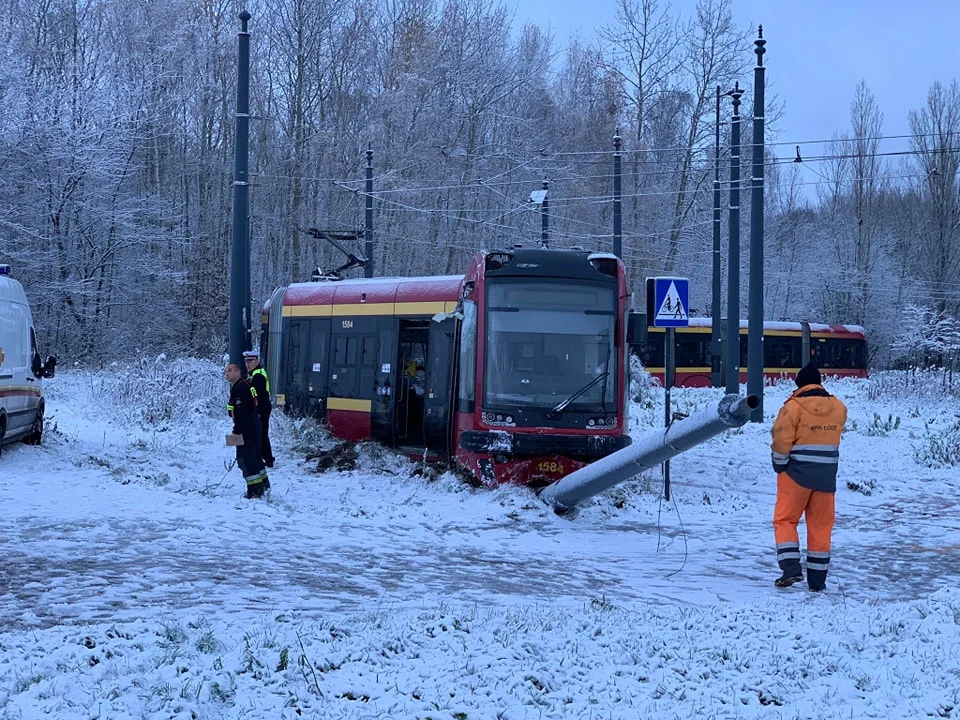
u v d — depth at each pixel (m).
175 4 47.47
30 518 11.65
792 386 41.31
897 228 69.50
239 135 22.61
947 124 62.00
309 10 49.69
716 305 39.91
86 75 40.50
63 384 30.61
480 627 7.06
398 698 5.47
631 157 52.91
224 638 6.42
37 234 37.16
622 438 15.24
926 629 7.24
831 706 5.66
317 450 18.92
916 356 52.62
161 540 10.74
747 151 51.91
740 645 6.71
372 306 19.75
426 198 49.06
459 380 15.76
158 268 41.78
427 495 14.80
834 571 10.84
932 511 15.27
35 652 6.04
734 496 16.06
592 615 7.82
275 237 50.22
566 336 15.40
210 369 30.41
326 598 8.56
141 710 5.11
